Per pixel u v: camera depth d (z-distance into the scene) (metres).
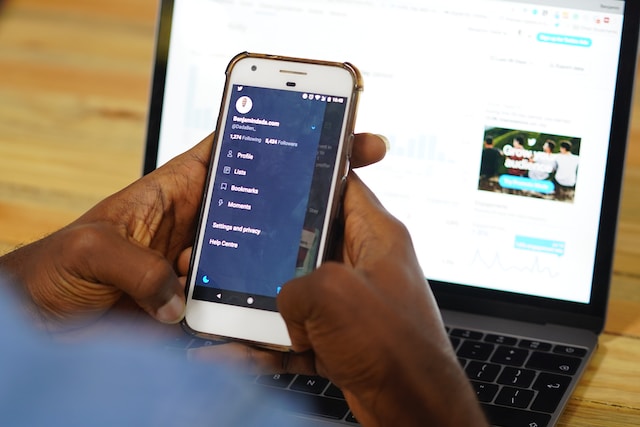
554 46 0.79
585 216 0.77
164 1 0.84
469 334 0.75
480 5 0.80
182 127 0.84
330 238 0.61
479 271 0.79
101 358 0.49
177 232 0.67
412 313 0.51
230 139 0.63
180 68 0.84
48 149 0.98
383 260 0.53
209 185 0.63
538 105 0.78
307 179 0.62
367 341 0.48
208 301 0.62
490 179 0.79
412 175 0.80
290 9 0.83
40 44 1.14
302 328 0.53
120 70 1.10
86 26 1.18
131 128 1.02
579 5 0.79
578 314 0.77
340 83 0.63
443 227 0.79
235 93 0.64
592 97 0.78
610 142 0.77
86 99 1.06
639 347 0.76
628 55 0.77
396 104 0.81
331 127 0.62
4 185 0.93
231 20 0.83
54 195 0.92
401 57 0.81
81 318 0.62
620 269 0.85
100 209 0.62
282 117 0.63
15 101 1.05
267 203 0.62
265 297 0.61
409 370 0.48
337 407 0.66
